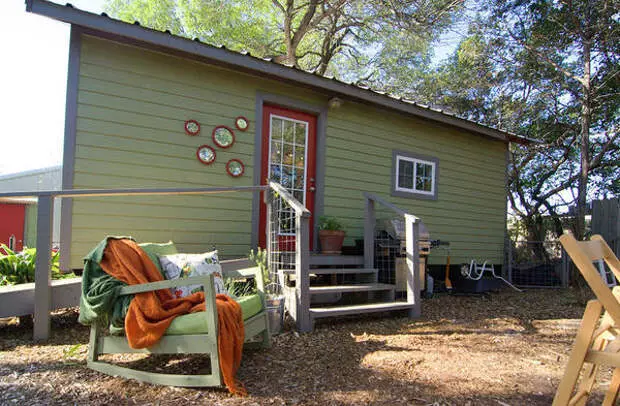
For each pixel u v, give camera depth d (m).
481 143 8.14
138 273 2.63
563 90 12.06
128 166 4.63
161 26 16.27
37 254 3.37
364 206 5.95
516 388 2.59
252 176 5.44
